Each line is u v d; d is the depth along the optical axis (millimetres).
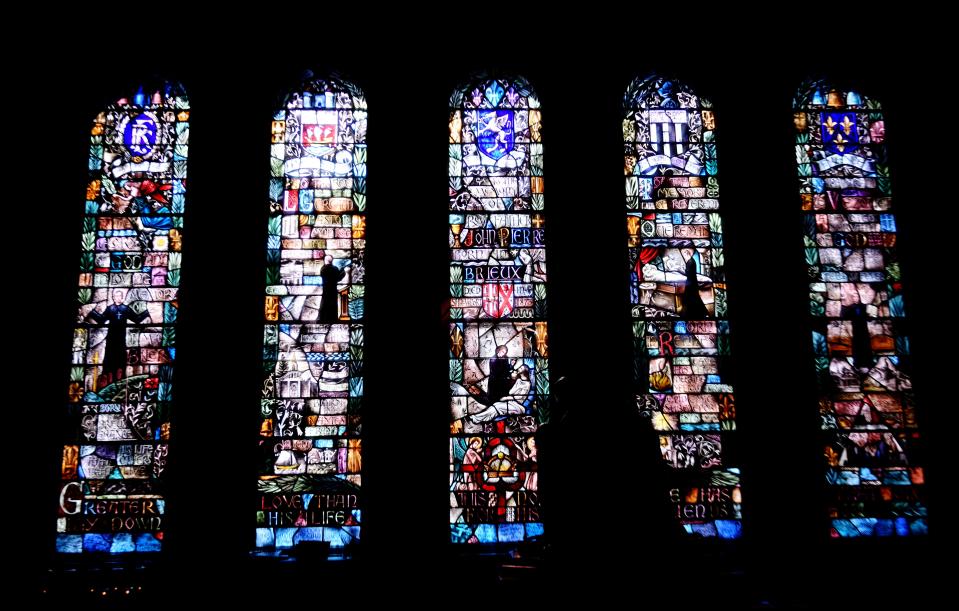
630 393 6988
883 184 7746
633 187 7648
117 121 7594
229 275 7090
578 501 5641
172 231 7371
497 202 7582
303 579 6223
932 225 7445
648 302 7375
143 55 7605
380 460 6805
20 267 6934
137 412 6973
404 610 6266
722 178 7625
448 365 7121
